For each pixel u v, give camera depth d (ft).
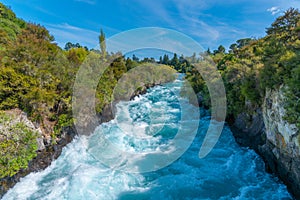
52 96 34.68
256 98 36.70
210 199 24.23
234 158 33.86
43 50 45.80
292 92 23.30
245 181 27.73
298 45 32.09
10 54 36.47
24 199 23.02
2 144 24.18
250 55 57.47
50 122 34.45
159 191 25.70
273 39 52.95
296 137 21.75
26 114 30.50
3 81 29.14
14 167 24.44
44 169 29.12
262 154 31.91
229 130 45.83
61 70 41.47
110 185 26.25
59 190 24.68
